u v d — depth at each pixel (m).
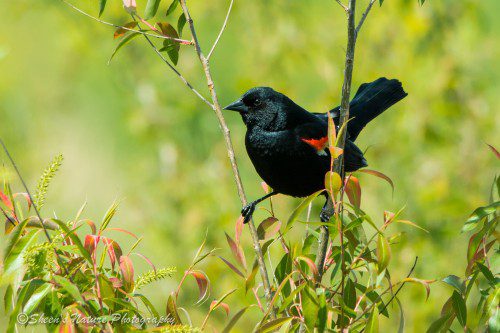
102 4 6.23
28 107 14.09
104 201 13.62
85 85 14.80
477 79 12.04
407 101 12.15
